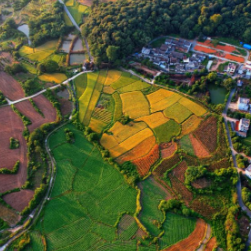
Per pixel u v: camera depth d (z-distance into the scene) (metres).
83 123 95.38
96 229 68.69
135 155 84.50
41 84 110.19
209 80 106.88
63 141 89.69
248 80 106.69
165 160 82.31
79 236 67.62
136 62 119.62
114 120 95.88
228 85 102.94
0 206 72.50
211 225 67.69
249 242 63.88
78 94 106.62
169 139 88.88
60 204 73.75
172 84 107.88
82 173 80.69
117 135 90.94
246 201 70.31
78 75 115.00
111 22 119.25
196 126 92.69
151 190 75.81
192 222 69.06
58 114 97.19
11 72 112.88
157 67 114.69
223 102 100.88
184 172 79.38
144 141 88.56
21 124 94.00
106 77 113.75
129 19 120.50
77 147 87.88
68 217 71.19
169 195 74.62
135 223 69.38
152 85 108.94
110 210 72.25
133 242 66.00
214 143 86.81
